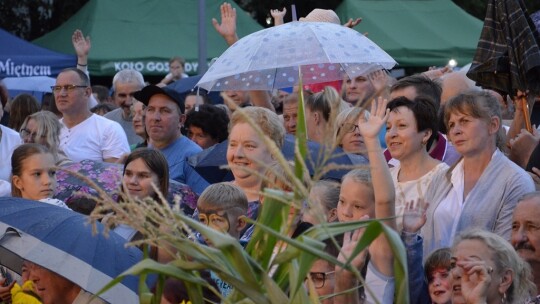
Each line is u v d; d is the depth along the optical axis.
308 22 14.89
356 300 7.98
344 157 13.28
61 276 9.36
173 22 37.75
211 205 11.01
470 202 11.13
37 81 34.97
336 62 14.08
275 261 6.19
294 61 14.13
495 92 15.07
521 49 13.62
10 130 17.88
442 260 9.45
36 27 48.72
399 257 5.72
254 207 12.09
